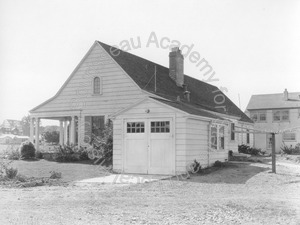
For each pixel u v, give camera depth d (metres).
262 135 43.88
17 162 21.28
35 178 15.29
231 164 19.64
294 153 38.44
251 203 9.66
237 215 8.30
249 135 37.91
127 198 10.53
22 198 10.51
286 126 43.44
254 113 45.53
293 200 10.14
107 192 11.62
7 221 7.77
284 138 42.78
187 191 11.88
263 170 17.61
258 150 33.25
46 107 25.52
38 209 8.97
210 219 7.95
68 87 24.89
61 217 8.12
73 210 8.84
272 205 9.38
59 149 22.59
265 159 25.80
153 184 13.36
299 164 22.11
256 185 13.24
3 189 12.41
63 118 27.00
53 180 14.67
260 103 45.81
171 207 9.20
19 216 8.21
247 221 7.79
